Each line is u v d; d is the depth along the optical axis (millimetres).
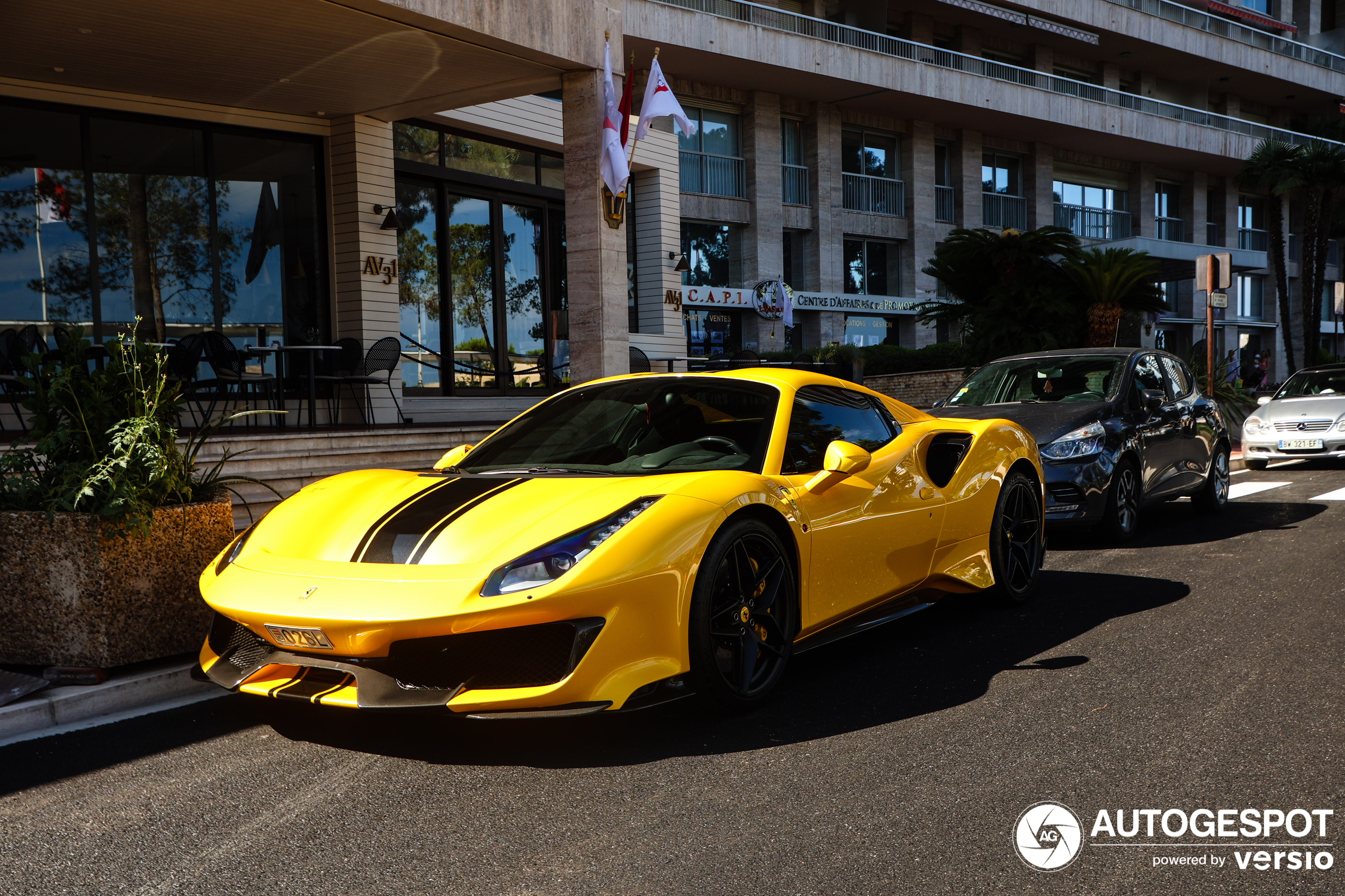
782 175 28375
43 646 3678
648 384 4430
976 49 32188
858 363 10430
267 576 3238
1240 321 40531
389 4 7066
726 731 3301
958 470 4773
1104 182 36594
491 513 3336
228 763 3068
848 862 2359
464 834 2555
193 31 7625
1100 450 6844
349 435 7691
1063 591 5523
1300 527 7574
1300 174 31312
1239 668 3883
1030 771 2895
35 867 2410
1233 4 41312
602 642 2998
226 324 10219
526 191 13711
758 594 3531
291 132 10516
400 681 3094
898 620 4938
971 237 15219
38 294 9055
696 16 23719
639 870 2340
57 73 8602
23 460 3793
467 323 12930
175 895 2262
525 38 8039
